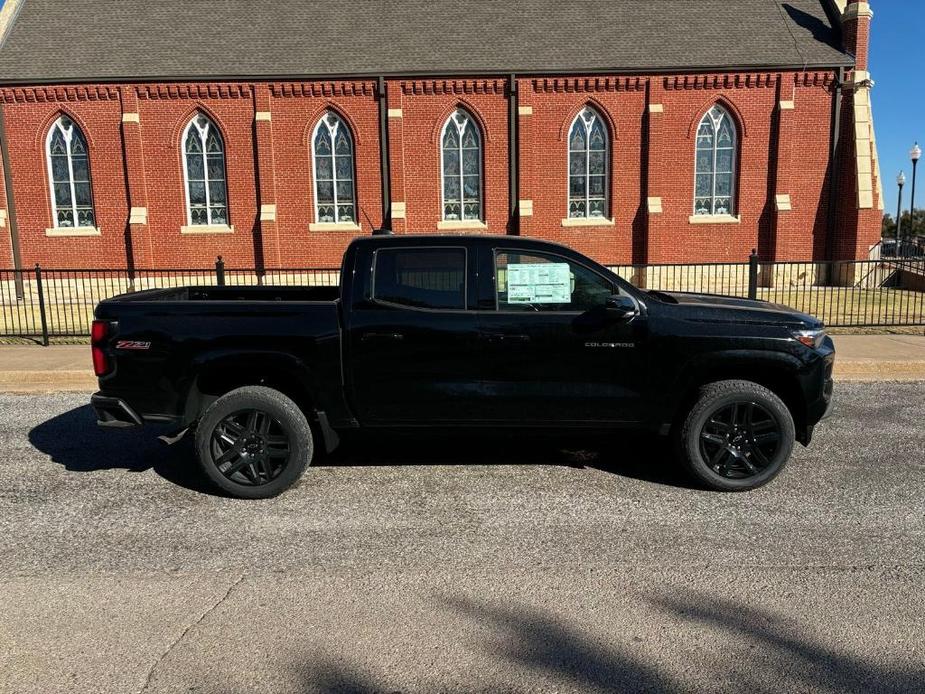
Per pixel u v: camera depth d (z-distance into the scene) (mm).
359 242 4980
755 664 2828
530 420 4965
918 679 2723
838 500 4746
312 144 21078
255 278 21391
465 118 21141
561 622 3166
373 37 22031
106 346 4914
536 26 22375
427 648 2957
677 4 23078
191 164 21219
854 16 20406
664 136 20984
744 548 3973
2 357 10070
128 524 4391
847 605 3301
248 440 4820
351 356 4875
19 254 21078
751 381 5094
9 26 21781
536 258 4914
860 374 9172
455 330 4848
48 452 6004
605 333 4836
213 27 22328
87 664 2836
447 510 4609
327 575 3662
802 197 21172
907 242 25594
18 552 3963
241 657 2889
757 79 20609
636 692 2656
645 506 4660
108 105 20531
